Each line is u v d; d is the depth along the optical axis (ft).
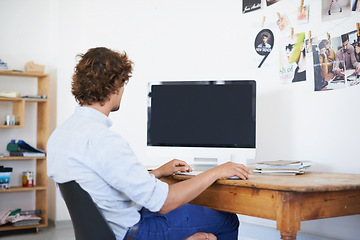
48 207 14.65
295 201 4.81
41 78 14.15
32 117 14.44
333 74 8.45
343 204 5.36
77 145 4.71
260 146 9.93
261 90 9.95
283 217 4.80
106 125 5.14
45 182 13.41
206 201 5.88
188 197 5.03
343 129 8.25
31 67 13.67
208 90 8.11
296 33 9.18
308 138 8.92
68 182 4.72
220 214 6.01
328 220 8.55
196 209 5.89
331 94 8.48
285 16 9.41
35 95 14.25
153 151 8.33
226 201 5.57
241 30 10.41
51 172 4.90
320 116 8.69
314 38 8.82
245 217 10.28
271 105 9.71
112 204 4.92
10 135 14.05
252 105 7.85
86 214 4.66
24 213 13.15
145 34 12.87
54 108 14.29
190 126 8.15
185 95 8.23
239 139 7.88
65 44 14.17
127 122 13.24
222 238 6.16
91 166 4.65
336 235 8.39
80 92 5.05
